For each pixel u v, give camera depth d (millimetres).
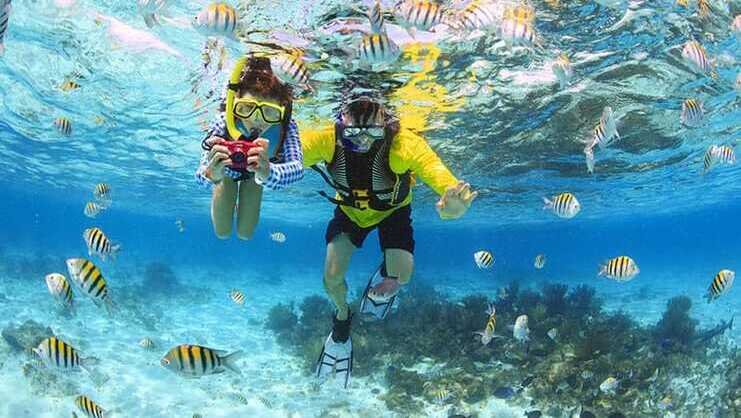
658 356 14086
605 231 89188
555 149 18375
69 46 11633
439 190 4984
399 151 5191
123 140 20828
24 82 14914
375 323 16922
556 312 19609
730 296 32156
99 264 41906
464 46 10023
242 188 4387
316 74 11133
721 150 10125
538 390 12062
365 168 5297
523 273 49562
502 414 11492
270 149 4141
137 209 56000
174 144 20375
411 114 14281
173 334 19391
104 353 15508
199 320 22734
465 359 14445
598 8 8695
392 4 8008
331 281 5684
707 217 67688
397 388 12789
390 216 5770
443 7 8219
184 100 14609
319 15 8555
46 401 11375
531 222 52938
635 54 10688
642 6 8711
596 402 11359
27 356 13602
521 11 8258
